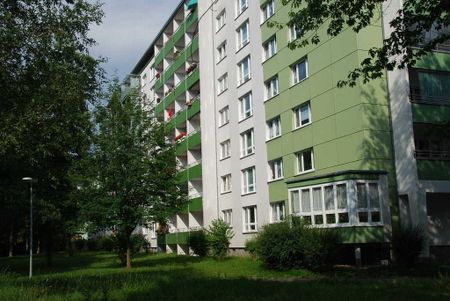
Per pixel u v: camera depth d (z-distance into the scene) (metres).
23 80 15.59
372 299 11.12
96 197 27.70
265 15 32.88
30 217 28.25
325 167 25.92
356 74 15.62
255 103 33.25
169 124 30.67
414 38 15.04
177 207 29.12
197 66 44.12
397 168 23.44
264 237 21.47
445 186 23.06
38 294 12.45
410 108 22.98
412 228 21.78
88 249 77.00
